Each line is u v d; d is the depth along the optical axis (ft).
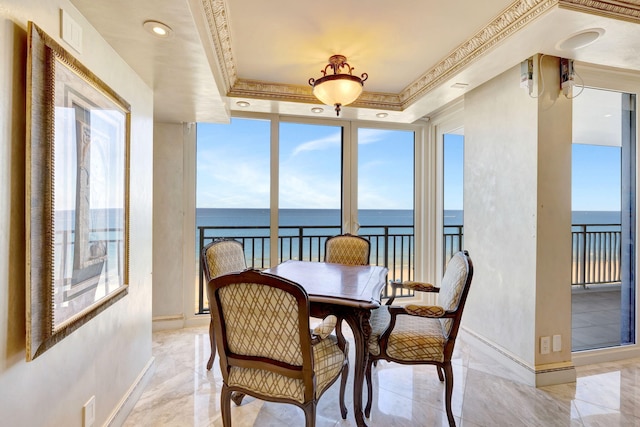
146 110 7.26
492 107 8.79
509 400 6.74
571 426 5.91
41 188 3.57
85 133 4.44
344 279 7.17
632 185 8.67
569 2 5.20
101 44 5.19
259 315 4.52
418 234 13.20
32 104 3.43
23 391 3.52
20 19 3.44
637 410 6.41
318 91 8.06
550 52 6.79
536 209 7.36
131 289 6.51
